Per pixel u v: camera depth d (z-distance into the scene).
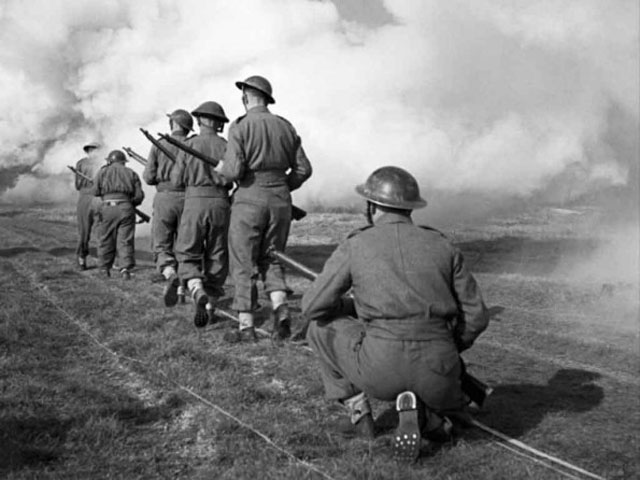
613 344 6.00
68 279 10.02
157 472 3.46
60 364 5.38
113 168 10.23
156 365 5.24
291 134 5.86
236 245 5.84
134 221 10.32
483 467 3.46
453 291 3.56
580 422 4.11
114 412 4.21
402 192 3.59
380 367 3.44
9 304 7.60
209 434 3.92
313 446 3.72
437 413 3.64
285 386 4.77
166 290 7.00
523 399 4.53
